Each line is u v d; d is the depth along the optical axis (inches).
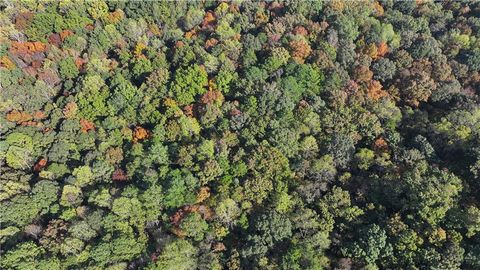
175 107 3850.9
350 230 2974.9
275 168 3294.8
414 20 4761.3
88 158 3535.9
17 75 4173.2
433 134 3597.4
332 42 4404.5
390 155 3462.1
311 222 2967.5
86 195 3307.1
